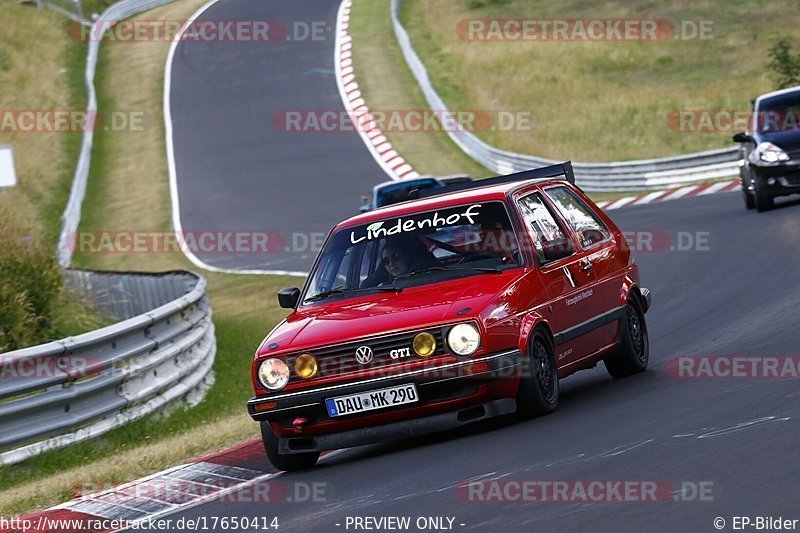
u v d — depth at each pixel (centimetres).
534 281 2750
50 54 16325
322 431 2617
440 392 2569
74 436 3562
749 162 6975
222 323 6619
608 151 11919
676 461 2042
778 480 1823
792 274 4647
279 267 8681
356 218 3052
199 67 16688
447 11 18225
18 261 5250
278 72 16038
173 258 9856
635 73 15000
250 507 2303
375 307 2692
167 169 12950
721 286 4800
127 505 2514
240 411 4203
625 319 3206
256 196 11600
